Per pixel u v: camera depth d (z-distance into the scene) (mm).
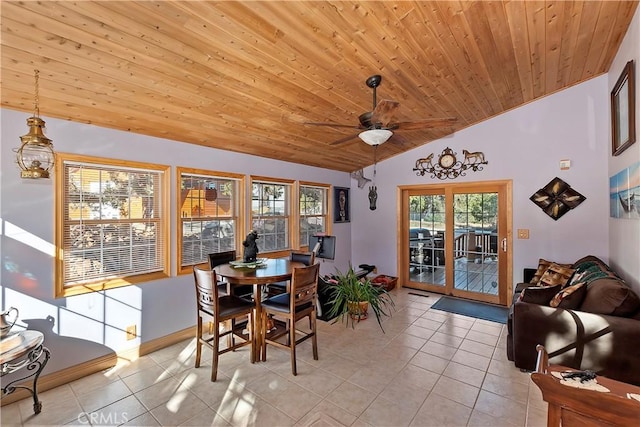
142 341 3043
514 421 2049
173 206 3336
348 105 3234
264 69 2439
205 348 3193
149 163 3117
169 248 3285
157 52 2045
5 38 1709
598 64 3447
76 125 2615
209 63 2252
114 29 1802
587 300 2469
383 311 4258
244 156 4137
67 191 2648
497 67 3027
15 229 2318
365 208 6039
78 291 2631
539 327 2559
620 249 3146
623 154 3004
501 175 4496
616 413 1006
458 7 2086
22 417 2115
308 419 2076
